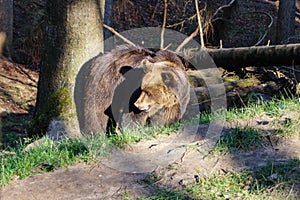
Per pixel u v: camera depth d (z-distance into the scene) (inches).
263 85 407.5
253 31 843.4
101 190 206.1
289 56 381.1
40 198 204.4
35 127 319.6
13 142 372.8
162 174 214.4
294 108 279.4
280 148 228.2
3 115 513.3
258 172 206.2
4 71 642.8
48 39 317.7
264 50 390.9
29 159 241.4
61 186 212.7
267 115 274.5
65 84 312.0
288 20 775.1
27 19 770.2
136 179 213.2
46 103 317.7
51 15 315.3
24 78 641.0
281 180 197.2
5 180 221.0
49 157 242.7
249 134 239.3
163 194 196.1
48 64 318.3
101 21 321.1
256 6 906.1
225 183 202.2
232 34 830.5
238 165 215.8
